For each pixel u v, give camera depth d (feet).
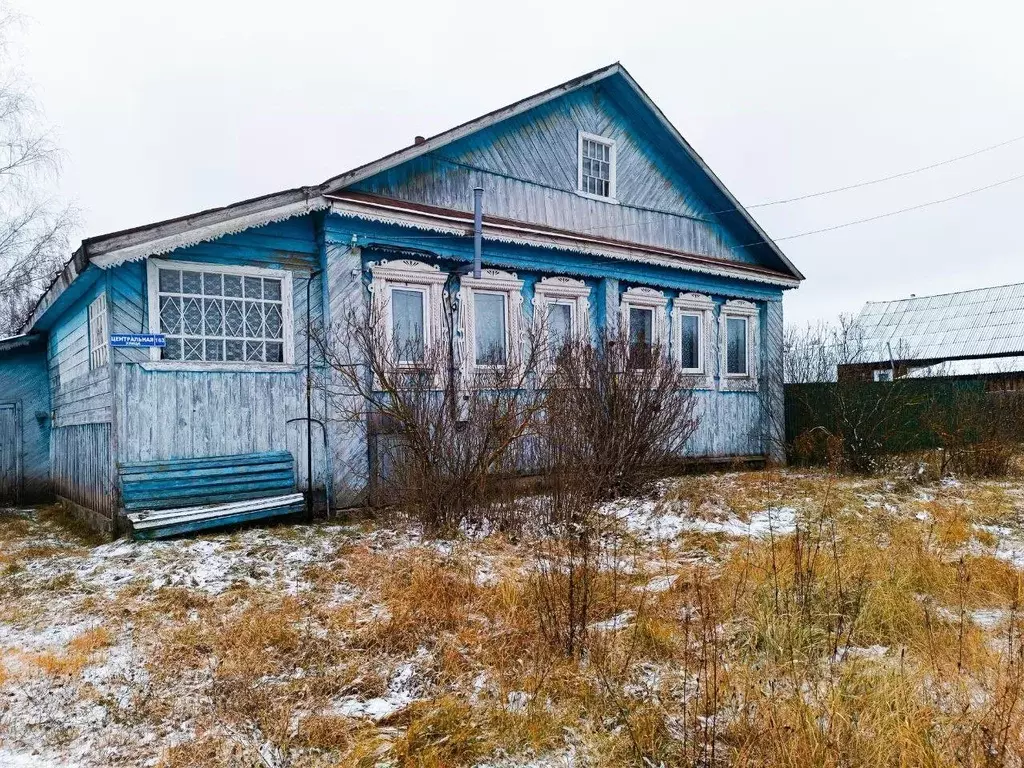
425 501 23.88
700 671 12.96
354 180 29.27
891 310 114.42
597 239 36.47
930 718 10.89
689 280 41.78
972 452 38.55
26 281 61.98
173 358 25.02
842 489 32.42
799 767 9.84
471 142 34.76
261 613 16.25
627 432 28.84
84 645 14.71
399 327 30.71
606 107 41.22
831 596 15.83
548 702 12.26
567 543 19.70
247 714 11.98
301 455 27.35
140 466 23.82
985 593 17.30
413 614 15.81
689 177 45.19
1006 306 101.30
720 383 43.50
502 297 34.42
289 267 27.45
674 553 21.59
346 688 12.90
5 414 40.88
